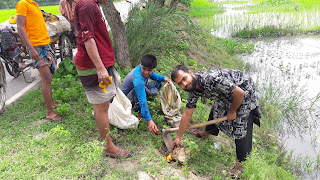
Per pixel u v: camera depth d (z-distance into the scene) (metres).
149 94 4.14
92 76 2.82
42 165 2.92
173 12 6.67
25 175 2.75
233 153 3.74
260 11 16.03
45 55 3.86
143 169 3.01
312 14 13.58
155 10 6.68
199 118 4.39
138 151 3.35
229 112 3.11
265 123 4.87
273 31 11.48
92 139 3.48
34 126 3.76
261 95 5.88
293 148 4.36
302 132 4.78
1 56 5.16
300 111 5.38
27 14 3.69
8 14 11.02
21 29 3.59
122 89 4.01
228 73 3.01
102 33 2.78
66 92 4.63
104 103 2.94
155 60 3.44
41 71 3.80
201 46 8.63
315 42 10.16
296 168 3.89
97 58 2.62
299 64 7.91
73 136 3.50
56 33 5.72
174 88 4.12
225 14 15.95
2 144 3.30
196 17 15.09
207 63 7.58
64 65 5.76
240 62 8.10
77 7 2.57
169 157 3.32
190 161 3.41
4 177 2.73
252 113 3.26
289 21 12.70
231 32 11.88
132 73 3.88
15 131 3.63
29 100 4.61
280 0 18.34
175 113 4.10
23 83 5.64
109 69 2.93
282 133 4.75
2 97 4.25
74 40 6.87
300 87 6.38
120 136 3.61
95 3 2.62
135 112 4.07
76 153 3.14
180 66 2.84
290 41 10.41
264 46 9.91
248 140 3.27
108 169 2.96
